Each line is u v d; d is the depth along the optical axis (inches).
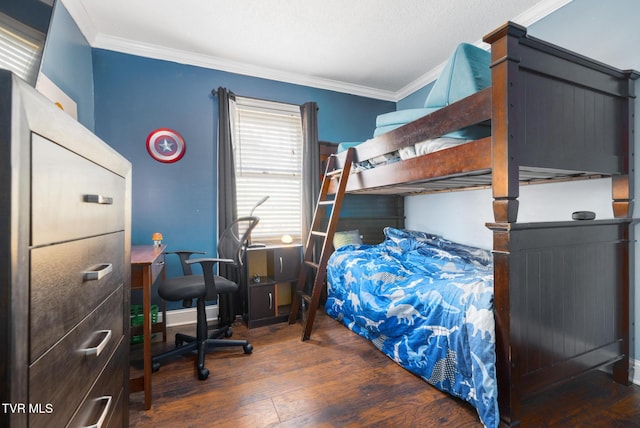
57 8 75.0
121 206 39.3
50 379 21.8
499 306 50.7
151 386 63.5
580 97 57.2
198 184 111.3
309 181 122.6
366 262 95.8
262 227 123.2
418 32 97.8
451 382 60.6
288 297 127.9
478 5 85.0
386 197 142.6
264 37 99.7
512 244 48.9
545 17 84.7
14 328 17.5
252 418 56.1
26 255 18.7
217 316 112.1
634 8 67.6
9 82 17.3
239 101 117.1
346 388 65.4
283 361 77.8
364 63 117.9
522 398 50.5
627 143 64.2
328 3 84.0
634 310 68.0
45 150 20.9
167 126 107.3
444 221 121.9
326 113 134.9
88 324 28.5
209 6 84.6
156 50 104.6
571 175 75.6
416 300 70.1
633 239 67.3
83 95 91.0
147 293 59.6
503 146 47.6
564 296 56.4
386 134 77.8
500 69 48.0
